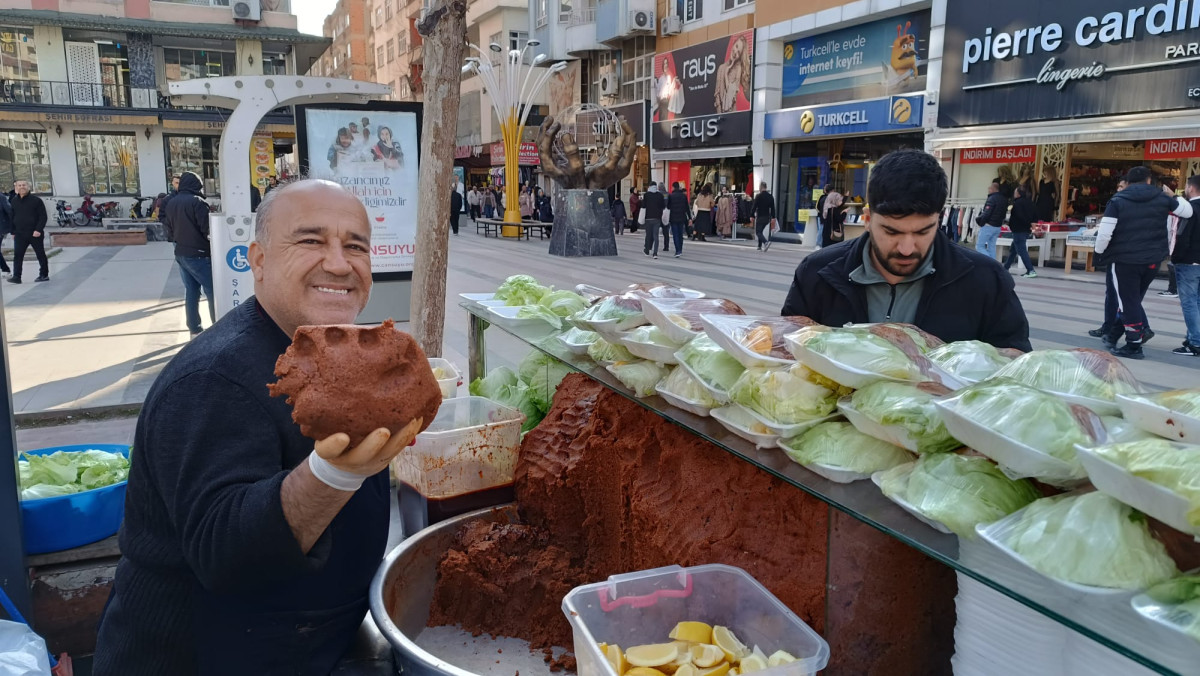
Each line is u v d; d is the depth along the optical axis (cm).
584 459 219
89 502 257
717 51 2197
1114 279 732
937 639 150
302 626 171
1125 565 98
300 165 608
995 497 118
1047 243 1370
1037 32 1400
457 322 852
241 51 3084
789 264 1513
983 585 127
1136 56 1260
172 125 2941
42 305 1000
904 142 1762
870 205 227
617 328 216
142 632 163
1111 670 104
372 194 629
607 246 1659
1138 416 116
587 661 144
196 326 782
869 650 147
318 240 164
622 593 159
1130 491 100
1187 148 1258
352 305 173
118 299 1051
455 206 2302
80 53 2892
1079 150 1422
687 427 177
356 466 126
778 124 2022
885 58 1753
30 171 2859
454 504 242
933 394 138
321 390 119
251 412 152
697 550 176
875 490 138
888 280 243
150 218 2762
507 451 250
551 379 309
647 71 2620
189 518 143
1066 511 107
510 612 212
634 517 198
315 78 499
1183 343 741
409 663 159
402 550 209
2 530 233
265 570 140
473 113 3894
